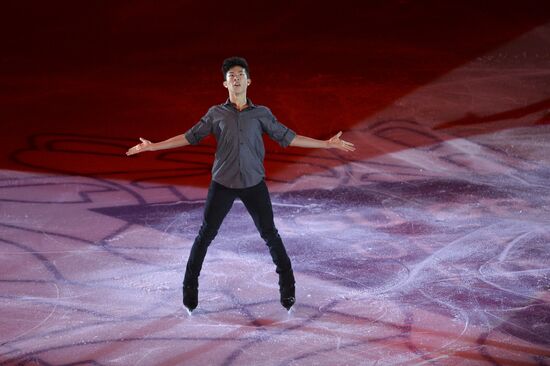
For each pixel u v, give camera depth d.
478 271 23.77
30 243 25.88
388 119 41.97
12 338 19.45
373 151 37.03
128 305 21.47
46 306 21.31
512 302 21.62
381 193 31.25
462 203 29.98
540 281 23.00
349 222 28.08
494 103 44.12
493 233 26.86
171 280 23.16
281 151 36.84
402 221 28.12
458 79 48.66
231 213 28.86
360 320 20.59
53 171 33.75
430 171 34.06
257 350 18.94
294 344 19.25
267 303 21.67
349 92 46.47
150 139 39.19
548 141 37.97
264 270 23.94
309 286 22.80
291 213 29.03
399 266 24.20
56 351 18.80
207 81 49.16
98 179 32.78
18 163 34.72
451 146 37.59
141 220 28.12
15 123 40.94
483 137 38.81
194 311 21.12
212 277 23.39
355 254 25.19
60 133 39.53
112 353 18.73
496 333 19.80
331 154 36.50
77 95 46.16
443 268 24.00
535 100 44.47
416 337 19.59
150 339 19.48
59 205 29.58
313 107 43.91
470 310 21.14
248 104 20.19
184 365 18.19
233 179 19.89
